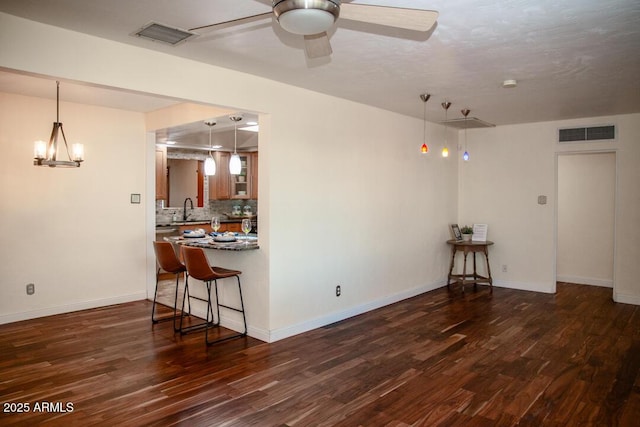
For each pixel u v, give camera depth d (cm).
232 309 431
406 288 581
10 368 341
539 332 439
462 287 630
